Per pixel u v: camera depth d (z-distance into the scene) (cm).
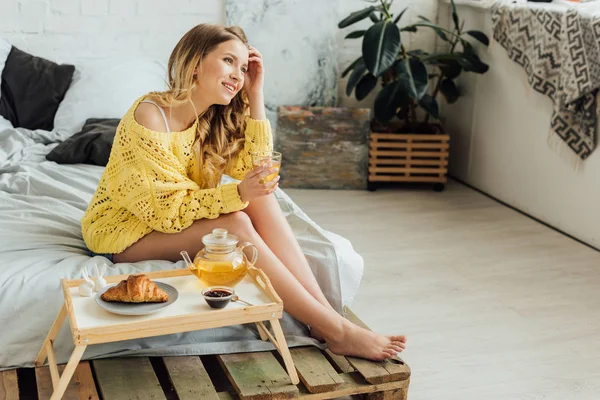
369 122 420
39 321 198
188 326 175
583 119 333
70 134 340
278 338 186
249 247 204
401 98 402
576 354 241
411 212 387
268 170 198
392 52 380
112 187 211
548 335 254
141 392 184
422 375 225
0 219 241
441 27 441
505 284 297
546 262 322
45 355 196
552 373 229
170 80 212
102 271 189
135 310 175
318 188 424
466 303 278
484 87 416
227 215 207
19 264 208
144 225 214
